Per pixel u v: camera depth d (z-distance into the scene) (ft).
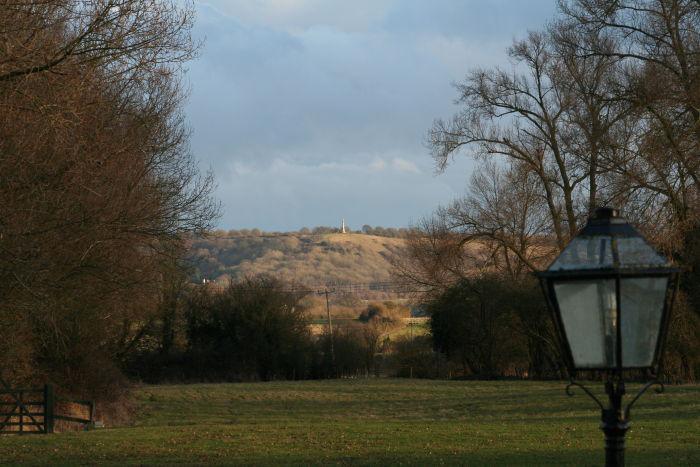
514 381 266.16
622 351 29.86
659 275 29.89
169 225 142.41
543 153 270.46
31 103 97.50
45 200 106.52
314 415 174.91
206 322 318.04
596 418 131.03
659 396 172.55
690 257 211.00
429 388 245.65
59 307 131.34
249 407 199.31
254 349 318.04
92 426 141.28
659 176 198.80
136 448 100.78
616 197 207.00
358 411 183.73
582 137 235.20
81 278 130.62
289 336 323.37
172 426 132.67
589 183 244.83
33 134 101.55
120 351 266.16
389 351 335.26
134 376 297.12
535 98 271.28
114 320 182.91
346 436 108.78
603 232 31.24
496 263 289.12
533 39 266.16
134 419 176.04
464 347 298.35
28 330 148.15
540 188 278.67
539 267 280.51
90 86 107.04
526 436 105.19
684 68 205.26
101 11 99.25
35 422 133.59
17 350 149.38
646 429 108.58
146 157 140.15
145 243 144.66
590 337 30.32
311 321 339.57
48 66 93.76
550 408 164.45
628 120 209.26
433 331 305.53
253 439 107.45
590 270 29.86
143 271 144.97
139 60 108.68
